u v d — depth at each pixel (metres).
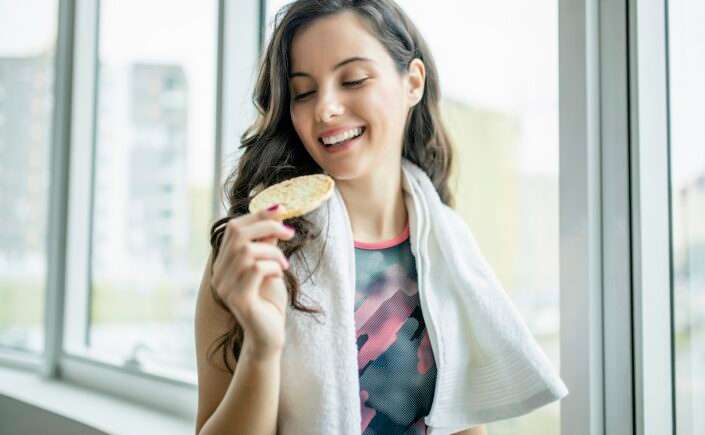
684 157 0.92
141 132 1.61
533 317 1.03
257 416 0.67
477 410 0.83
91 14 1.77
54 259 1.74
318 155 0.80
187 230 1.46
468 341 0.85
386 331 0.82
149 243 1.56
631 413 0.91
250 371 0.67
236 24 1.35
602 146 0.94
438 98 0.96
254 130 0.92
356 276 0.83
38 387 1.64
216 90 1.34
